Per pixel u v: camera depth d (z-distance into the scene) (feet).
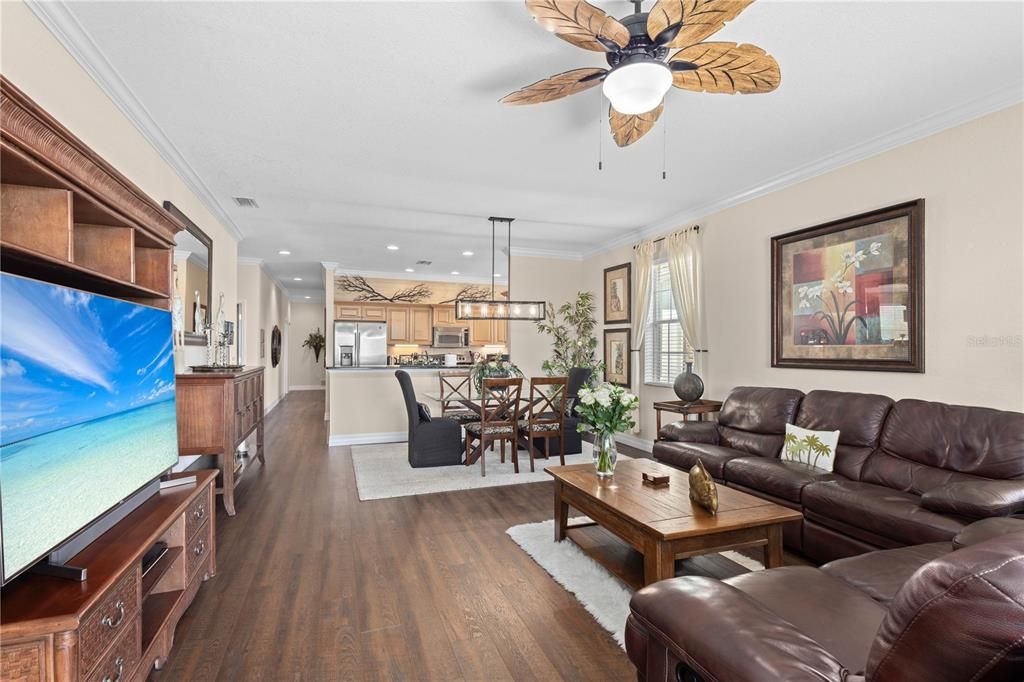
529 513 12.00
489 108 9.63
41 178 4.85
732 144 11.32
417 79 8.56
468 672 6.09
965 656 2.38
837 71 8.30
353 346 30.30
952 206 9.82
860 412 10.49
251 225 18.61
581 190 14.60
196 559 7.55
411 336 33.37
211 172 12.98
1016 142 8.93
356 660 6.30
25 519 4.15
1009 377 9.01
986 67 8.18
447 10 6.77
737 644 3.45
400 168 12.82
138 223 6.66
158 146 10.75
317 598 7.84
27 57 6.21
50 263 5.02
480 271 31.14
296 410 30.83
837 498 8.71
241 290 25.77
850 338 11.68
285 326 39.91
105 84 8.20
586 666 6.23
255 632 6.89
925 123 10.11
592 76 6.70
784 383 13.48
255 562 9.16
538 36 7.36
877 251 11.13
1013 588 2.30
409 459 17.07
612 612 7.36
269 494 13.47
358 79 8.55
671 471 10.32
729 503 8.22
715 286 15.81
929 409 9.49
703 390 15.19
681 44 6.11
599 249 22.77
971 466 8.46
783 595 5.06
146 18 6.86
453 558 9.37
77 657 4.00
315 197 15.16
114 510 5.80
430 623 7.16
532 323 23.70
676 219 17.40
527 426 16.43
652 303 19.26
